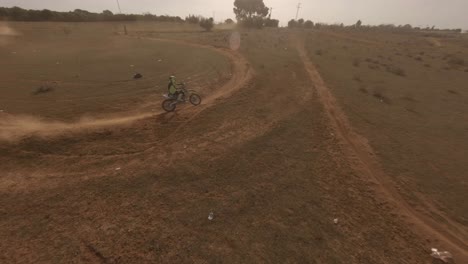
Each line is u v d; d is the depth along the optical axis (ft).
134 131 34.99
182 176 26.61
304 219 22.12
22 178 25.61
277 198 24.36
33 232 19.65
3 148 29.55
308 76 65.41
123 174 26.58
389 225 22.08
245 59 81.25
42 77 56.70
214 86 55.26
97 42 111.65
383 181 27.84
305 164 29.99
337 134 37.40
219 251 18.76
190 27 196.44
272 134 36.32
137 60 77.00
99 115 39.45
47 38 116.88
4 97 44.52
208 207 22.76
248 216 22.08
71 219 20.93
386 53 111.55
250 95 50.62
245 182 26.30
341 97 51.93
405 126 41.73
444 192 26.68
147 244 19.02
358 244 20.08
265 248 19.22
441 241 20.79
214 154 30.76
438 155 33.68
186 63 74.69
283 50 101.86
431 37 192.54
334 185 26.68
